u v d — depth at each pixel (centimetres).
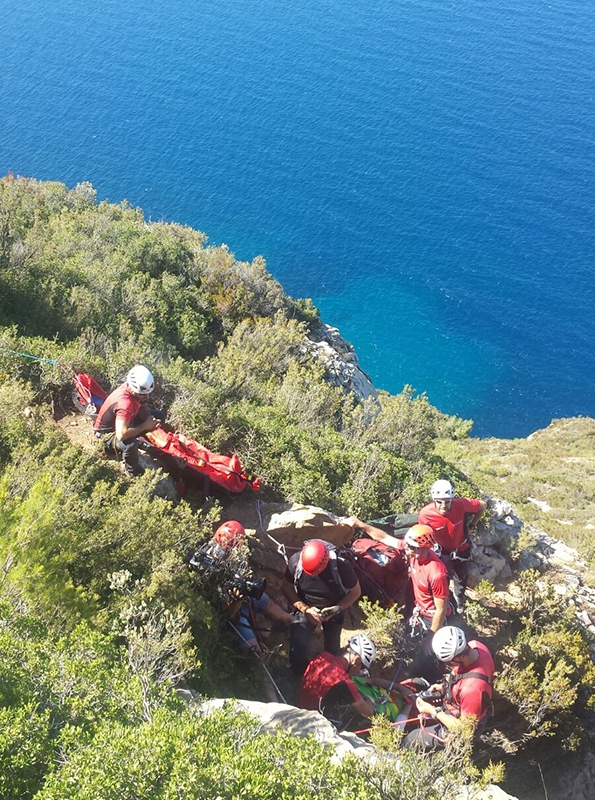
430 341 7781
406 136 13712
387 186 11606
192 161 11756
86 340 1112
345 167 12175
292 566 666
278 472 885
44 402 855
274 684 628
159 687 436
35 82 14700
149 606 545
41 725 358
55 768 346
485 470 3022
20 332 1126
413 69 17188
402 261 9344
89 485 690
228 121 13712
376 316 8088
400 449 1145
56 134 12212
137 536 605
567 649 760
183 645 522
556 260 9825
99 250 1927
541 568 995
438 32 19688
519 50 18700
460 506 754
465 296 8688
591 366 7569
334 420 1224
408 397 1218
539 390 7169
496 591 890
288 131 13525
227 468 776
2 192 2212
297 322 2323
